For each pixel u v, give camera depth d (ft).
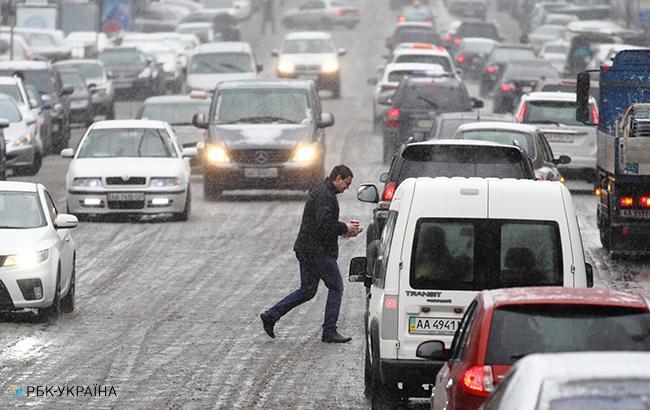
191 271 171.83
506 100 384.88
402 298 95.55
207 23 629.10
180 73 511.40
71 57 494.59
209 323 139.85
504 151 140.26
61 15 563.89
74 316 143.33
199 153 273.54
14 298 135.85
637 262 178.70
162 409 102.68
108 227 211.00
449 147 140.97
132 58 472.03
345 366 119.96
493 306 72.43
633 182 173.78
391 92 372.79
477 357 71.56
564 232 95.35
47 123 312.09
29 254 136.87
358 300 154.20
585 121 189.57
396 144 285.84
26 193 146.10
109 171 216.13
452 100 282.97
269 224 214.28
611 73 184.85
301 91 250.78
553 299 72.23
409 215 95.96
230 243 194.80
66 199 223.30
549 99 252.21
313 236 129.90
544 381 49.67
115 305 149.79
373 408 98.37
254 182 242.99
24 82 312.29
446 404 75.10
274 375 115.85
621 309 71.46
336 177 129.49
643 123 172.65
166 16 654.53
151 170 215.92
